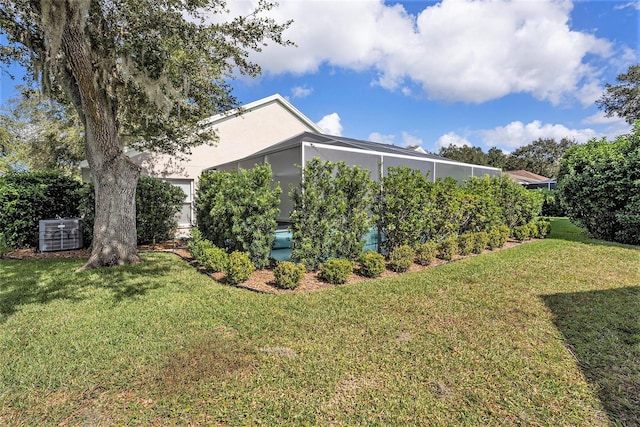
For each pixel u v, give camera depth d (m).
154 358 2.96
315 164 6.16
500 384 2.62
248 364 2.87
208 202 7.87
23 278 5.61
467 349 3.17
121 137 7.58
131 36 6.24
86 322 3.76
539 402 2.40
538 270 6.30
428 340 3.35
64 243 8.47
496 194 10.20
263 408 2.32
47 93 6.11
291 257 6.20
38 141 16.98
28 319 3.85
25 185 8.80
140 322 3.77
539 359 2.99
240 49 6.81
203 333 3.48
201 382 2.60
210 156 12.35
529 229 10.14
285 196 8.80
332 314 4.03
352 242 6.40
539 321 3.85
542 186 31.69
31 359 2.94
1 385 2.55
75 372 2.73
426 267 6.70
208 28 6.30
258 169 6.17
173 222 10.23
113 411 2.29
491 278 5.74
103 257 6.54
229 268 5.29
